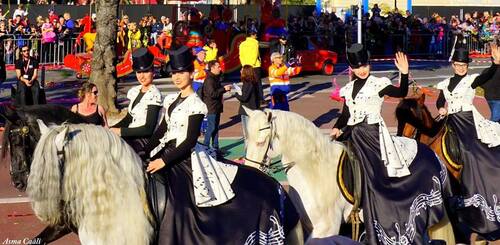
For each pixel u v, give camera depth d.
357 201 7.75
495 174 8.80
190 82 6.66
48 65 28.78
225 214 6.45
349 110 8.11
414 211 7.77
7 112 6.69
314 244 5.06
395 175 7.82
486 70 8.95
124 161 6.35
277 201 6.62
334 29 34.09
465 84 8.98
